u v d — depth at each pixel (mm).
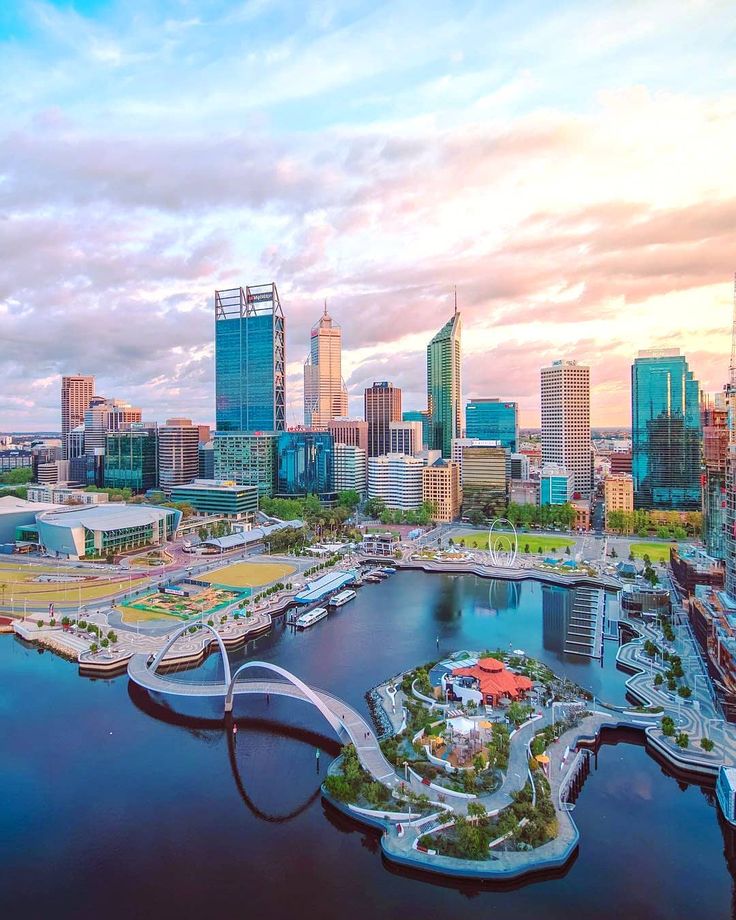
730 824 131125
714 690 190625
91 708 187625
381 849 123125
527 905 111812
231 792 145625
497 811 131000
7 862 121500
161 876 118438
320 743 168125
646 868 121188
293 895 113938
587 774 154750
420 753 154250
